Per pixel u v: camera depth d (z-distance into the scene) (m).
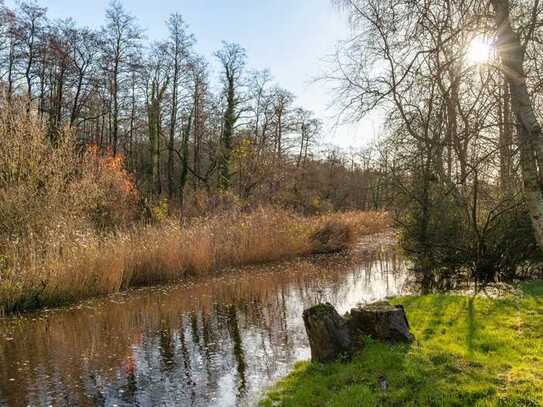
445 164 10.81
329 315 6.93
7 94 17.48
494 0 5.76
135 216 22.84
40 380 7.55
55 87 28.84
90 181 17.48
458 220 14.26
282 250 20.58
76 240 14.08
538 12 5.86
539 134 5.76
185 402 6.61
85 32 27.69
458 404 4.97
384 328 6.98
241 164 33.12
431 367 5.98
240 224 20.23
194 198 27.59
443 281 14.25
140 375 7.68
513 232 13.16
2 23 24.22
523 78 5.79
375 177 17.22
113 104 31.62
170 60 32.78
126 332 10.16
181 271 16.44
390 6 6.77
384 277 16.05
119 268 14.25
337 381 6.08
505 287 11.86
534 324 7.71
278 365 7.88
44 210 14.58
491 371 5.73
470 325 7.91
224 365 8.00
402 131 11.57
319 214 34.88
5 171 14.95
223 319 11.02
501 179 11.80
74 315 11.65
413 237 16.47
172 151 36.78
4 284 11.89
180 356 8.55
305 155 43.12
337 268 18.19
